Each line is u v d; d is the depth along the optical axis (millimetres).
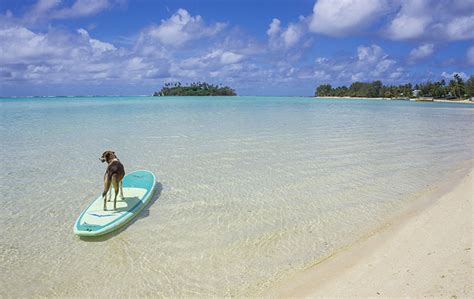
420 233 7254
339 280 5734
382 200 9609
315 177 11836
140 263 6426
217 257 6605
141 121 29422
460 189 10258
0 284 5797
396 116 40719
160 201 9500
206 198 9727
